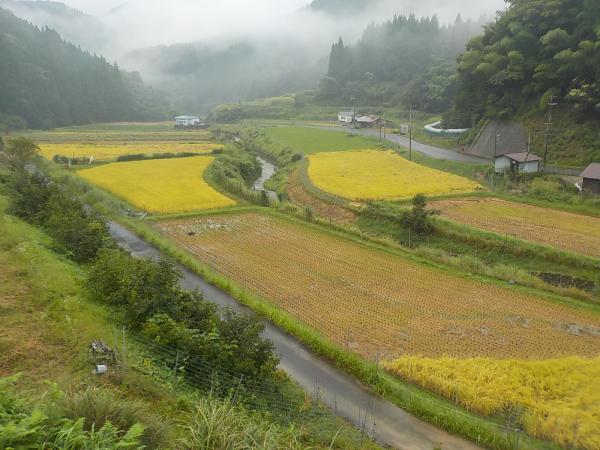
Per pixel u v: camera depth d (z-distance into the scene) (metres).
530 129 62.38
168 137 107.44
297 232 36.00
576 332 21.47
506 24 70.50
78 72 154.88
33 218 29.52
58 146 85.44
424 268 28.86
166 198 45.72
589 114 57.75
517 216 38.38
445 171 59.31
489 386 16.56
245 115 149.00
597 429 14.42
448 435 14.55
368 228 38.53
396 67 160.62
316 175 56.16
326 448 12.38
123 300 17.17
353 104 142.12
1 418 6.64
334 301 24.25
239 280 26.89
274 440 9.23
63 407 8.06
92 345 13.15
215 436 8.34
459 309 23.45
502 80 67.62
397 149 76.19
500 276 27.25
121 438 6.93
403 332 21.19
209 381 13.45
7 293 16.48
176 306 16.59
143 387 11.67
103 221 30.38
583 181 43.66
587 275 27.89
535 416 14.88
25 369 11.81
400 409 15.75
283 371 17.02
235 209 41.62
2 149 58.66
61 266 20.83
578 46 59.16
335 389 16.72
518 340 20.69
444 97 118.38
